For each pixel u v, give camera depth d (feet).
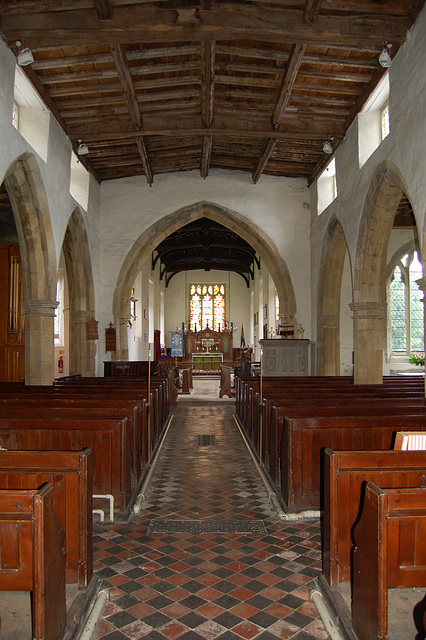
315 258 42.57
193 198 44.50
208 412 40.11
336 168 35.09
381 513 8.02
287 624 10.05
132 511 16.22
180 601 10.89
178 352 94.68
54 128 29.63
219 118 32.24
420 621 8.98
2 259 40.91
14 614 9.67
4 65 21.70
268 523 15.49
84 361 39.60
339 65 26.53
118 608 10.62
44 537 8.09
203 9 21.33
